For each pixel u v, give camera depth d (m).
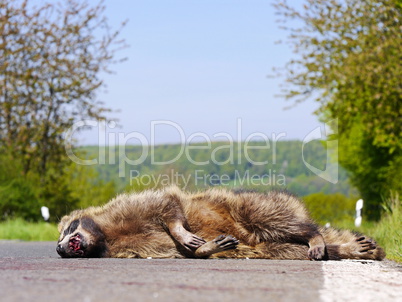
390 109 20.16
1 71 25.83
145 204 7.37
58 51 27.03
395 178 21.09
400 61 18.77
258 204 7.58
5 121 26.34
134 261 6.34
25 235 17.42
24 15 26.33
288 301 2.99
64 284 3.50
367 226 18.20
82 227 7.20
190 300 2.92
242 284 3.75
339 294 3.32
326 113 24.53
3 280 3.70
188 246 7.05
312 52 21.33
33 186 23.64
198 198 7.71
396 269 5.52
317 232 7.46
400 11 19.41
